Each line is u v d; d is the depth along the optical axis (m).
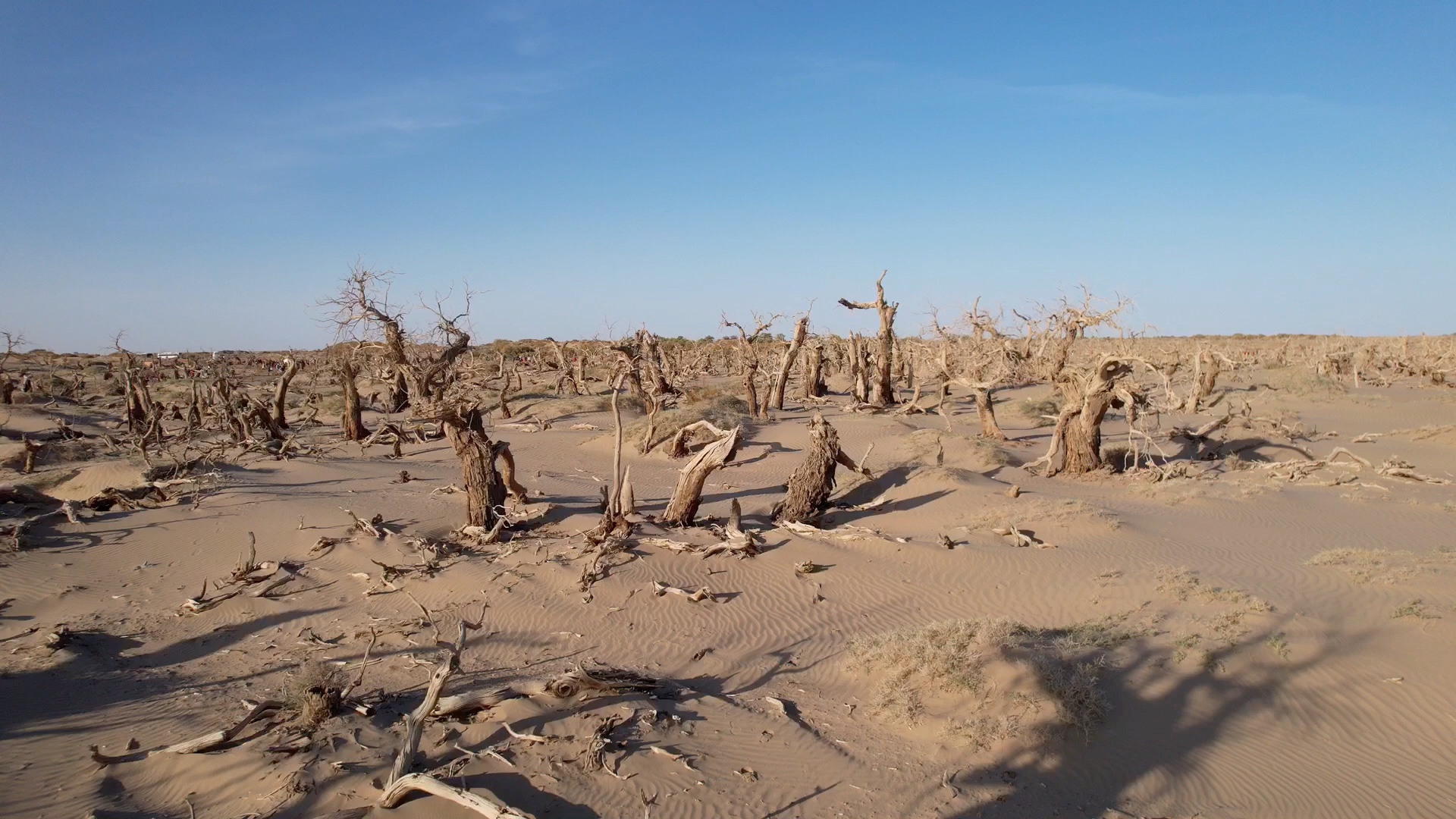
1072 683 10.08
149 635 14.30
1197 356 43.38
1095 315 29.50
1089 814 8.20
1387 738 9.21
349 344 30.50
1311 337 118.81
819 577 16.36
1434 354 62.97
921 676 10.87
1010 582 15.30
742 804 8.23
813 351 53.12
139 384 39.22
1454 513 19.09
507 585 15.91
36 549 18.55
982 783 8.79
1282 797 8.35
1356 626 11.63
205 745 9.27
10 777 8.98
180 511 21.30
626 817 7.88
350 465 29.52
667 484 27.08
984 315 49.56
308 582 16.58
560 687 10.16
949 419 39.84
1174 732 9.48
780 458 31.31
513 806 7.69
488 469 19.28
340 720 9.82
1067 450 26.67
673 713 10.19
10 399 49.41
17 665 12.76
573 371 60.59
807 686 11.48
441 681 8.38
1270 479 24.39
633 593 15.44
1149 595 13.68
